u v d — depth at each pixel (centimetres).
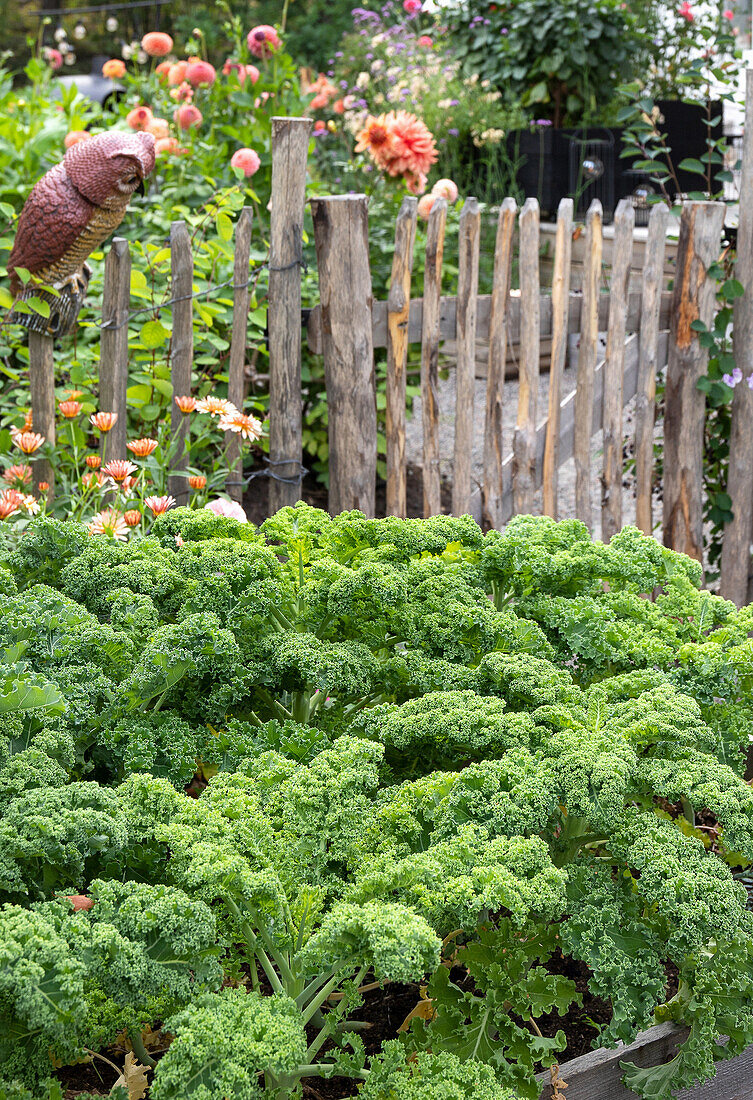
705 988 192
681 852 187
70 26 1623
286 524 277
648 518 448
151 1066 182
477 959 190
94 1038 163
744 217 432
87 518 353
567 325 417
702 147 794
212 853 169
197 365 481
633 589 287
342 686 225
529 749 207
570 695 228
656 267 421
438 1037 182
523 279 399
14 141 532
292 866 181
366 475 390
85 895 181
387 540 269
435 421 400
